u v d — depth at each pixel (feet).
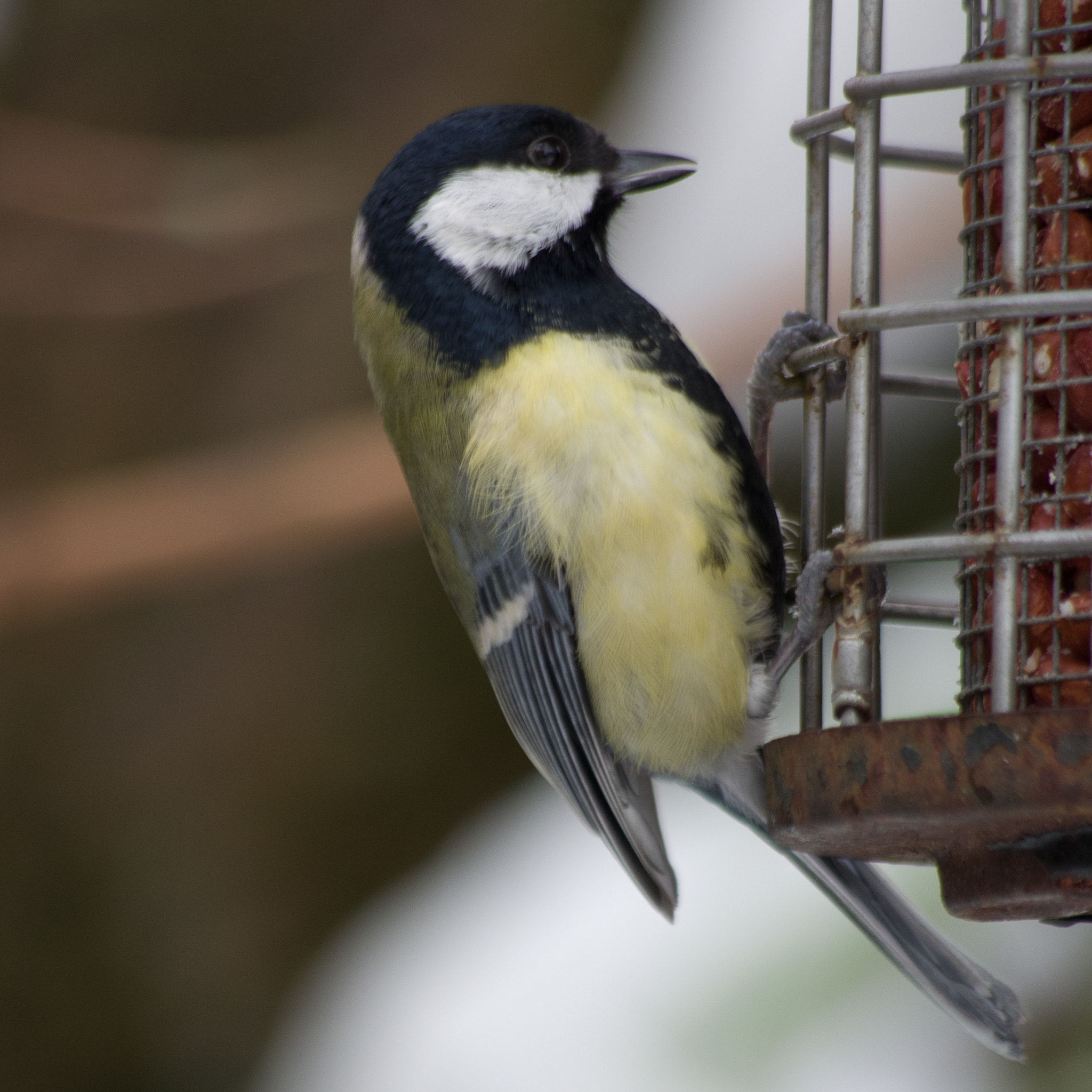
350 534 34.42
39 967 36.27
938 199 33.09
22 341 37.11
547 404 24.26
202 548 34.17
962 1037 26.58
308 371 37.42
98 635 36.91
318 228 36.40
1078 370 20.49
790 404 33.35
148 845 36.70
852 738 18.85
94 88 37.09
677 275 34.73
